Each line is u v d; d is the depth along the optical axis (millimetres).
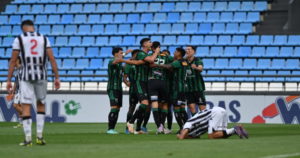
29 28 29609
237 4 93688
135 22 94125
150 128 55969
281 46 85625
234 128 35531
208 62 85375
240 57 85062
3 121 72188
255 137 38031
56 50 91625
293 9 88500
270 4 92938
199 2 95062
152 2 96938
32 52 29250
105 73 87688
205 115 35812
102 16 96688
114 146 29047
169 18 94062
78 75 72250
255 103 68125
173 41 90000
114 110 44312
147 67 43969
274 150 26531
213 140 33750
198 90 45438
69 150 26328
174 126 60625
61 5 99875
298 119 67062
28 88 29484
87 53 91000
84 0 99375
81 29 95062
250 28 90062
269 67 83750
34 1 101062
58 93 71750
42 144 30359
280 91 67750
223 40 88562
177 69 44812
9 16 99562
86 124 65500
